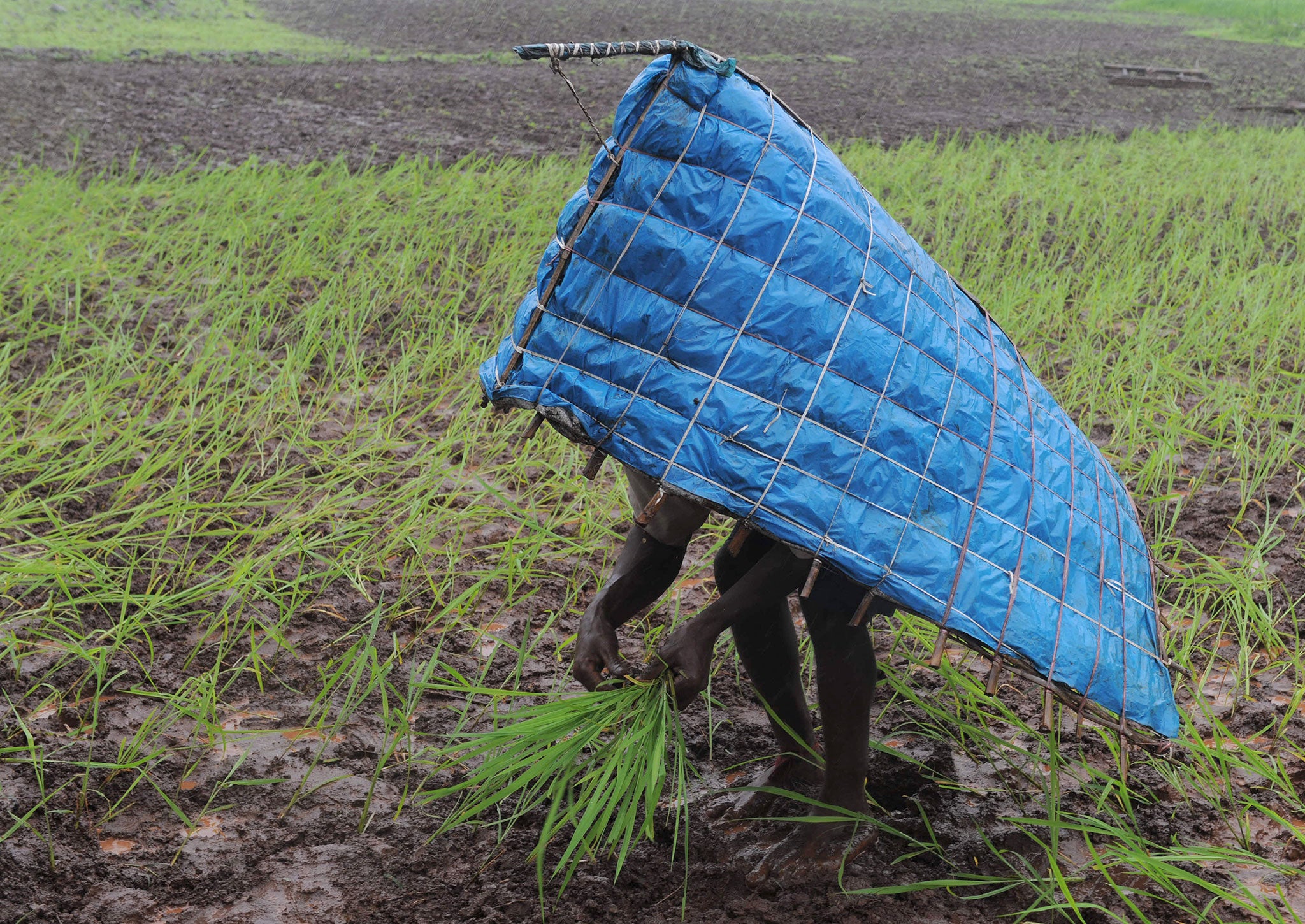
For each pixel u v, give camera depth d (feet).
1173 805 12.20
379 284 27.73
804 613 10.63
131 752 12.48
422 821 11.83
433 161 40.63
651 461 9.25
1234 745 13.21
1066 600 10.14
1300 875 11.07
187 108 50.37
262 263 29.50
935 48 84.74
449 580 15.89
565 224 9.68
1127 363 23.71
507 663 14.48
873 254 9.96
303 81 59.11
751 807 11.76
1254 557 16.55
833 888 10.78
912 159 42.11
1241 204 36.55
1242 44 92.27
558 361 9.52
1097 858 10.57
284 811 11.93
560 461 19.57
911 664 14.40
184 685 13.69
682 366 9.29
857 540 9.37
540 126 48.83
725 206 9.37
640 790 10.07
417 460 19.13
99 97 52.01
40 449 18.70
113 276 27.91
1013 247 31.42
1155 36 97.60
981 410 10.32
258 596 15.65
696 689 9.95
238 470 19.13
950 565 9.64
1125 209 36.35
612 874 11.06
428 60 69.00
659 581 10.75
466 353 24.13
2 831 11.44
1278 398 23.16
